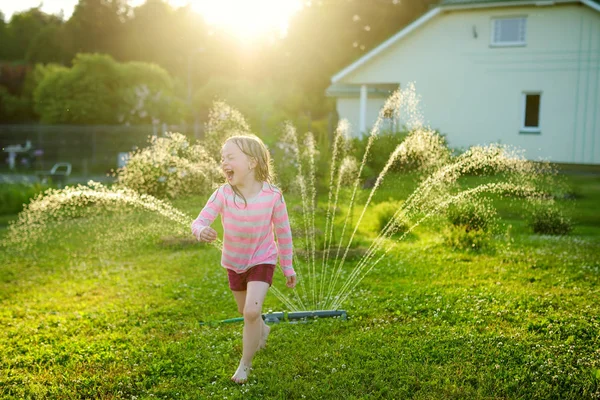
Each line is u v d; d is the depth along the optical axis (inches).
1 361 164.9
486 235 322.3
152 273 285.4
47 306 229.8
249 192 140.6
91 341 181.0
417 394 133.0
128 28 1871.3
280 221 143.7
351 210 460.4
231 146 139.2
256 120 971.9
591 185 565.9
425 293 221.1
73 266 312.8
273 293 230.1
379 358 154.0
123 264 312.5
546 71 721.0
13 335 190.2
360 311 198.7
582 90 708.0
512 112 743.1
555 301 204.7
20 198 548.1
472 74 754.2
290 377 143.6
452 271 261.0
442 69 765.3
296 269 277.4
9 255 350.6
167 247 355.6
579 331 170.4
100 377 149.2
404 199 478.9
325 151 687.1
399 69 781.9
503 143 749.9
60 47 1856.5
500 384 137.8
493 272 258.1
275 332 177.9
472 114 761.0
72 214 495.8
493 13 733.9
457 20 750.5
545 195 480.4
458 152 715.4
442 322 183.2
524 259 284.8
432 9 746.2
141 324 197.3
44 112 1111.6
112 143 1025.5
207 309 214.8
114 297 240.7
